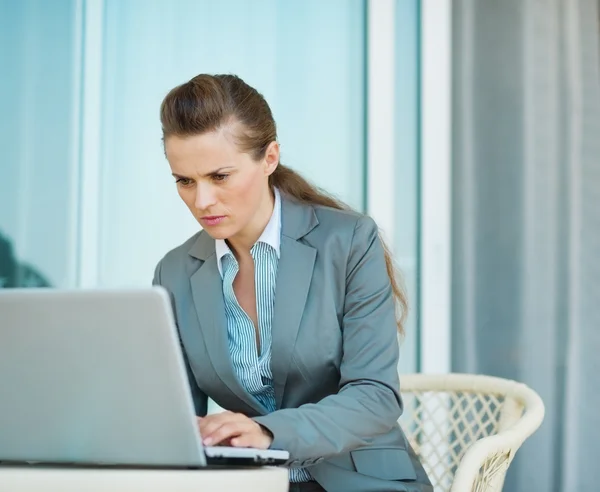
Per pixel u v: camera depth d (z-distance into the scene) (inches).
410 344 182.5
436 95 182.5
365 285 101.6
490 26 183.6
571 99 184.4
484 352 182.5
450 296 183.0
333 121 180.1
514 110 183.9
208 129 91.8
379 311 100.8
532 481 181.8
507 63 183.8
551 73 184.4
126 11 174.7
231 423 78.9
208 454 71.7
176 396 68.9
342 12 180.4
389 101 181.2
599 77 185.0
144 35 174.9
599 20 184.7
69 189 172.9
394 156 181.8
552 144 184.1
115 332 68.1
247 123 94.5
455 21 183.5
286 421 82.6
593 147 184.2
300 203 108.3
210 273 104.8
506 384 117.1
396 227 182.1
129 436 71.2
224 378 100.7
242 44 177.5
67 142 172.9
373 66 180.4
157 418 70.0
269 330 103.7
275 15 178.5
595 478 181.8
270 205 105.3
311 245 104.2
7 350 70.2
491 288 183.0
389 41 181.2
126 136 174.4
